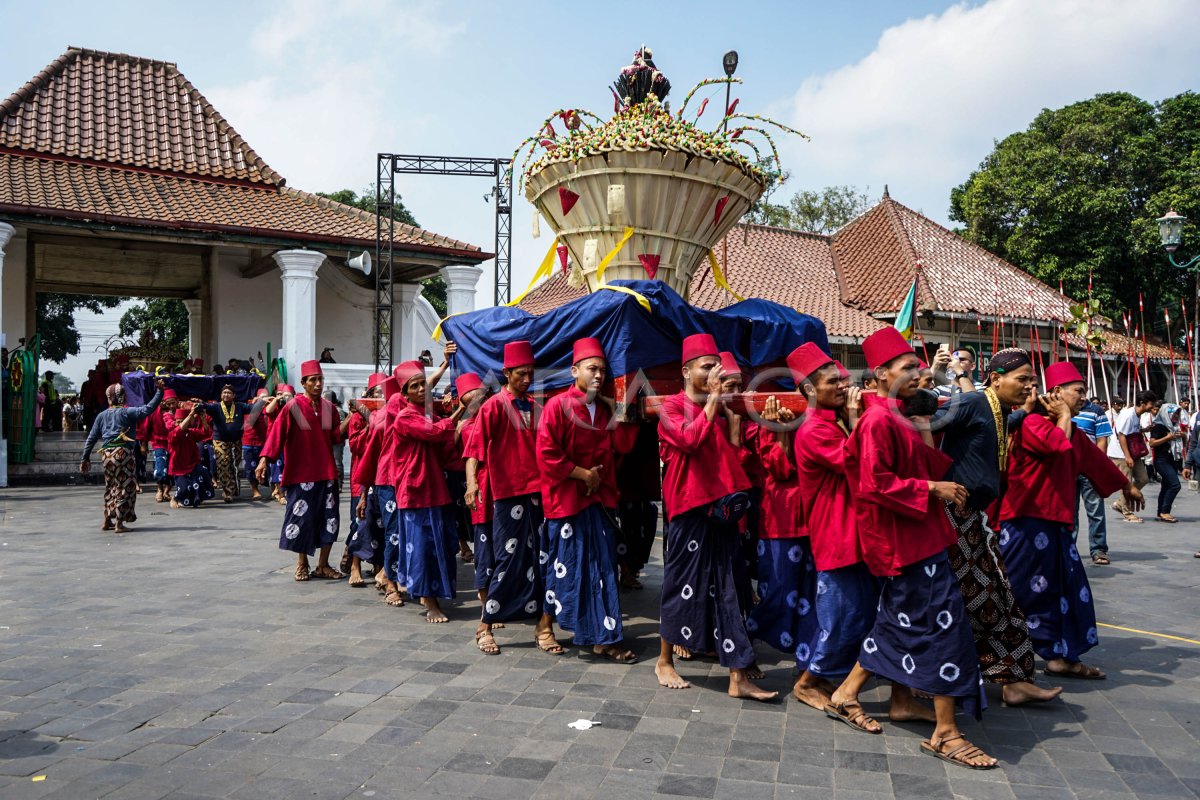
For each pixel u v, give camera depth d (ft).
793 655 17.40
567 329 20.08
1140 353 83.41
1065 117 96.22
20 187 54.75
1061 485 16.31
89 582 25.13
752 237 86.94
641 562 24.67
